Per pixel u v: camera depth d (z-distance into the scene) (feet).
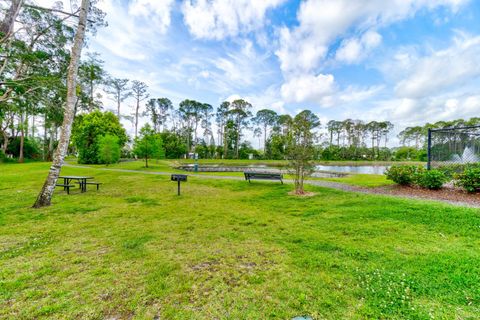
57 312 6.65
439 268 8.87
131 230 14.35
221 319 6.39
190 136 188.44
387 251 10.62
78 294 7.56
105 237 13.07
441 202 18.80
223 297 7.43
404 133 204.13
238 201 23.53
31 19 29.12
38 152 121.49
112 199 24.52
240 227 15.01
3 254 10.64
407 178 26.08
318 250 11.08
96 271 9.08
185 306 6.98
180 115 185.06
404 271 8.79
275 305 6.99
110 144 74.33
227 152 181.98
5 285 7.98
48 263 9.75
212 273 9.00
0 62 29.35
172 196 26.48
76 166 73.82
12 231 13.97
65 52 32.04
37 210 19.33
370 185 30.60
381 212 16.78
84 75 35.06
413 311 6.52
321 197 24.07
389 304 6.89
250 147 196.34
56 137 133.69
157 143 77.00
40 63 30.78
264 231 14.15
